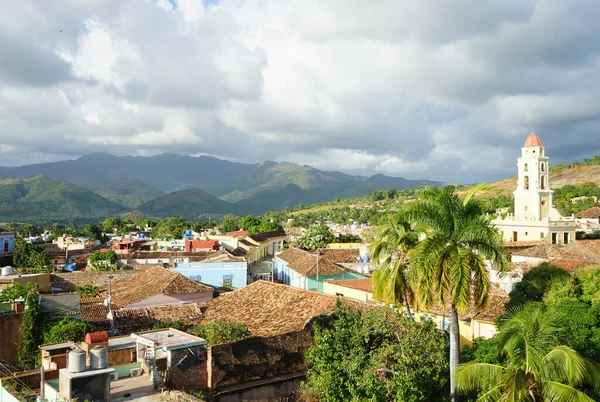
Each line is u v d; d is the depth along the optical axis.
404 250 23.05
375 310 25.00
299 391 25.22
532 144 71.56
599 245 48.44
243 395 23.38
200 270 57.56
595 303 22.45
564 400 15.27
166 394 19.58
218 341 26.12
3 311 29.52
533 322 17.41
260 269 87.44
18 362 28.42
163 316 34.00
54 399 19.19
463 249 19.55
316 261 57.12
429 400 20.11
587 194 161.38
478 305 19.69
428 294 19.50
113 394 19.70
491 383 17.39
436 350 21.27
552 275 25.31
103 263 69.31
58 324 28.81
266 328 28.81
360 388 18.58
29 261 77.62
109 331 30.75
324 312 28.41
